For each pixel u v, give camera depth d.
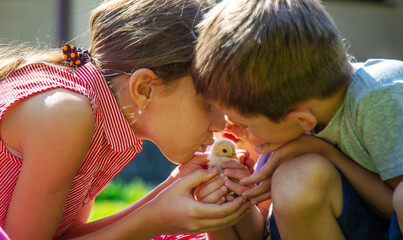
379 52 19.00
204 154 4.33
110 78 4.09
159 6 4.01
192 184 3.94
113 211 7.13
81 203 4.35
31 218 3.71
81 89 3.79
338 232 3.58
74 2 15.02
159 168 13.95
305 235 3.56
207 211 3.76
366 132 3.48
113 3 4.20
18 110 3.71
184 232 3.93
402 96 3.39
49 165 3.63
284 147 3.79
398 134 3.37
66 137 3.62
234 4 3.61
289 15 3.45
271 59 3.35
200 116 3.91
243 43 3.39
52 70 3.94
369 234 3.73
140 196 8.66
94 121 3.80
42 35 16.72
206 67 3.52
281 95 3.40
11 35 16.81
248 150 4.60
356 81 3.54
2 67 4.07
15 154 3.83
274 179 3.61
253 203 3.85
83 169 4.07
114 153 4.25
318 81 3.42
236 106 3.49
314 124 3.50
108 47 4.09
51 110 3.63
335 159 3.78
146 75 3.85
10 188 3.95
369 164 3.69
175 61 3.83
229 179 3.96
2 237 3.23
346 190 3.64
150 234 4.02
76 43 14.79
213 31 3.57
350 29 18.84
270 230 3.96
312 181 3.42
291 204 3.44
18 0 16.73
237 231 4.30
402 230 3.32
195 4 4.07
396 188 3.33
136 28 3.98
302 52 3.37
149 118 3.97
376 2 18.78
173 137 3.98
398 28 18.91
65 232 4.58
